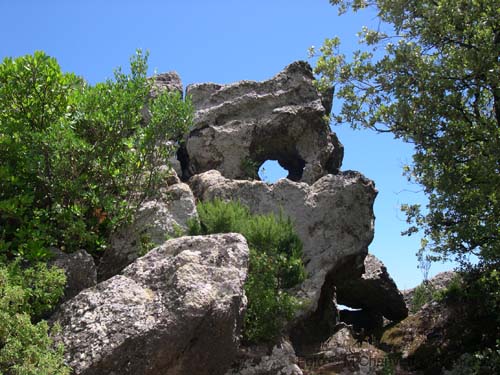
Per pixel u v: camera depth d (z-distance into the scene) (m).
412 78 16.12
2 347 7.99
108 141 11.76
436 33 16.02
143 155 12.22
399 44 16.39
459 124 15.55
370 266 19.72
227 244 9.74
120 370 8.02
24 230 10.27
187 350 8.47
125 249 12.75
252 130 18.88
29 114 11.41
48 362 7.72
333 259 16.30
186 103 12.41
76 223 10.83
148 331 8.11
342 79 17.53
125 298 8.71
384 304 20.12
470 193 15.11
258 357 12.43
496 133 14.66
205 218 13.85
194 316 8.30
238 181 16.95
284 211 16.48
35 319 9.12
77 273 9.81
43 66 11.33
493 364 14.34
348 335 17.38
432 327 17.44
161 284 8.95
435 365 15.85
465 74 15.78
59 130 10.71
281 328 13.05
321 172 19.12
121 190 12.22
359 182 16.86
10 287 8.30
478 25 15.23
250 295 12.55
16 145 10.99
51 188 11.00
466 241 15.71
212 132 18.78
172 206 14.16
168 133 12.31
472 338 16.34
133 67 12.30
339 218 16.59
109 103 11.82
